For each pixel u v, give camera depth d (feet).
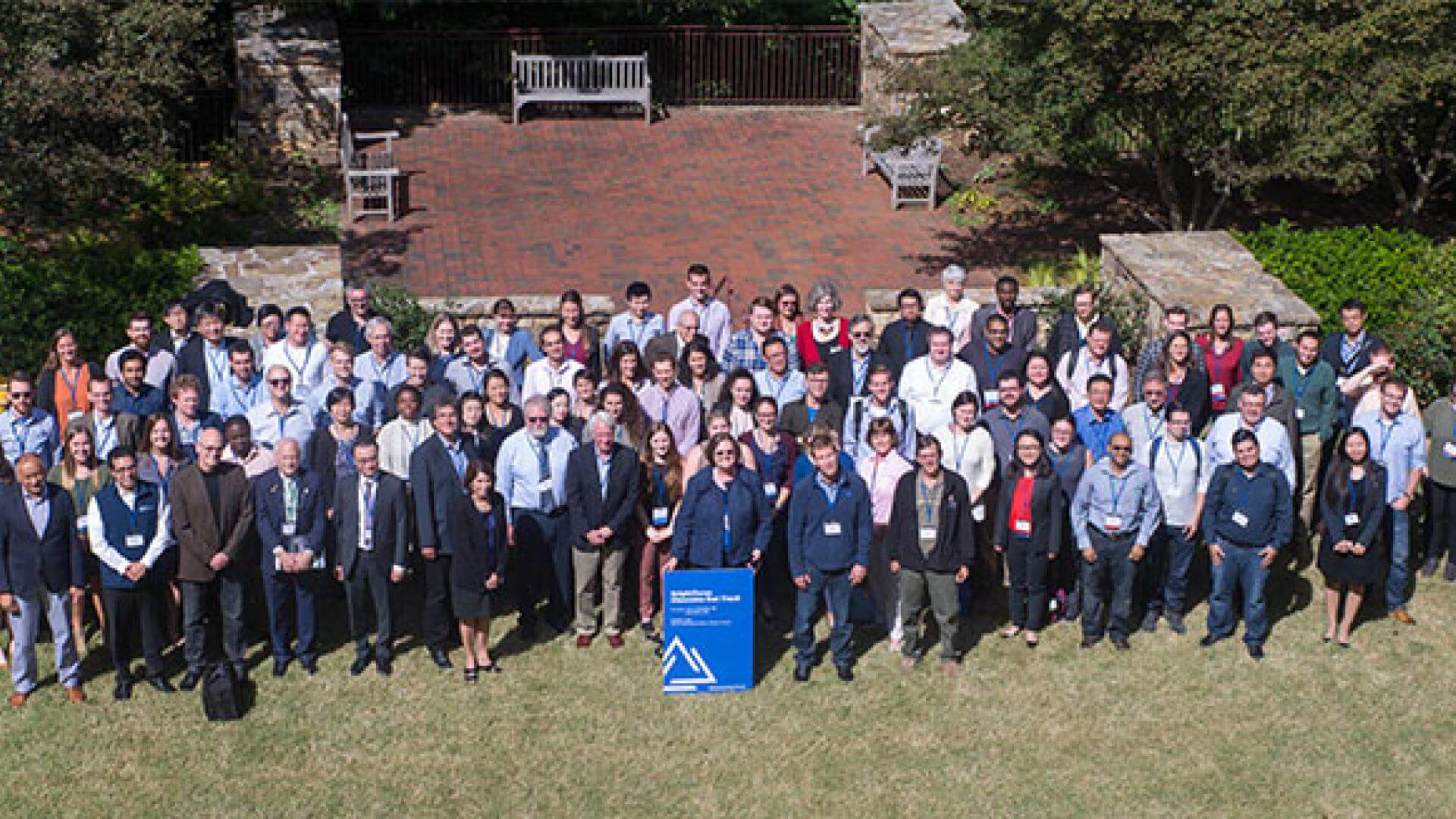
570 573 40.96
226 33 78.95
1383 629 42.29
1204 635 41.81
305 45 75.77
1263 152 60.85
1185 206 74.74
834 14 90.74
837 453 38.22
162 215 66.23
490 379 41.75
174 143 75.82
